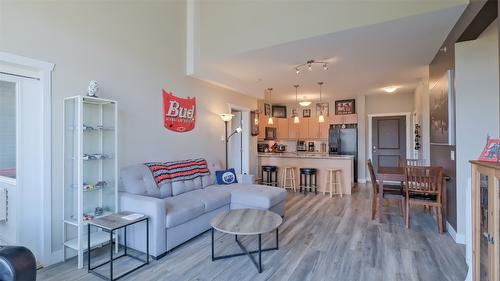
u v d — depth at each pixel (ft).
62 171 8.93
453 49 10.21
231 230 7.93
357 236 10.88
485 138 9.74
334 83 19.27
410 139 23.61
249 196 12.28
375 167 25.12
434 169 11.31
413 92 23.22
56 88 8.81
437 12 8.75
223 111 17.78
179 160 14.19
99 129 9.66
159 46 12.98
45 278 7.72
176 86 13.99
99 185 9.56
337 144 25.64
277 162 21.61
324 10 10.50
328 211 14.61
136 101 11.76
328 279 7.59
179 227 9.83
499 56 6.45
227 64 14.79
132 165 11.18
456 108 10.07
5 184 8.72
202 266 8.41
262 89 21.16
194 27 14.48
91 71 9.89
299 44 11.59
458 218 10.11
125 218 8.48
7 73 8.13
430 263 8.51
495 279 5.24
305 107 28.86
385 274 7.85
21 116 8.44
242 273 7.97
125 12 11.27
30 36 8.16
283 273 7.95
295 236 10.90
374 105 25.11
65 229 8.98
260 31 12.12
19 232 8.56
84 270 8.20
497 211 5.13
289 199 17.52
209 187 13.79
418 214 13.98
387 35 10.59
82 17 9.61
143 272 8.05
